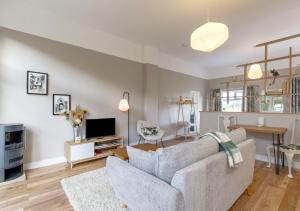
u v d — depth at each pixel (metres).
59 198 2.07
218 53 5.20
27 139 2.91
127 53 4.38
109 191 2.19
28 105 2.91
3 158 2.38
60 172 2.82
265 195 2.19
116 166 1.58
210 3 2.71
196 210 1.27
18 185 2.37
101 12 3.06
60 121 3.27
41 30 3.02
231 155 1.70
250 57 5.59
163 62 5.35
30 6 2.89
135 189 1.32
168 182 1.25
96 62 3.78
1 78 2.67
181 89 6.02
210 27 1.94
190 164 1.36
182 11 2.96
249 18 3.13
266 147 3.34
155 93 4.89
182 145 1.42
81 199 2.01
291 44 4.36
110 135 3.89
